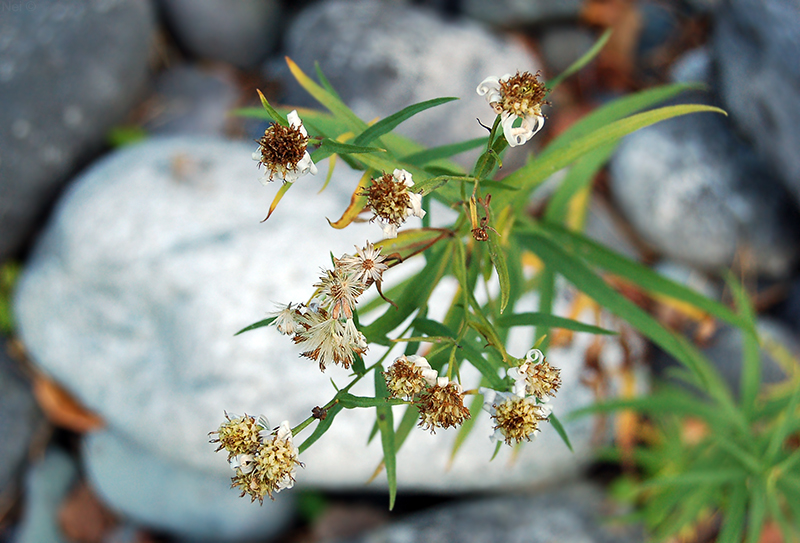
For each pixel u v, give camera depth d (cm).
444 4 78
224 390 53
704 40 71
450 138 69
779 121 53
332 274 32
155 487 62
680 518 47
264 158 32
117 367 57
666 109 34
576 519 55
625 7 74
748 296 65
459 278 35
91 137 67
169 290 55
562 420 48
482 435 54
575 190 42
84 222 58
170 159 60
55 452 66
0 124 60
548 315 36
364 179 34
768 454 42
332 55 71
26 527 63
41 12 63
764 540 55
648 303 64
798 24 48
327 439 53
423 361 33
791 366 59
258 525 62
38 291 60
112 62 67
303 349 32
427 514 58
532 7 75
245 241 56
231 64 78
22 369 64
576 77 76
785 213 64
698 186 65
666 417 58
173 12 74
